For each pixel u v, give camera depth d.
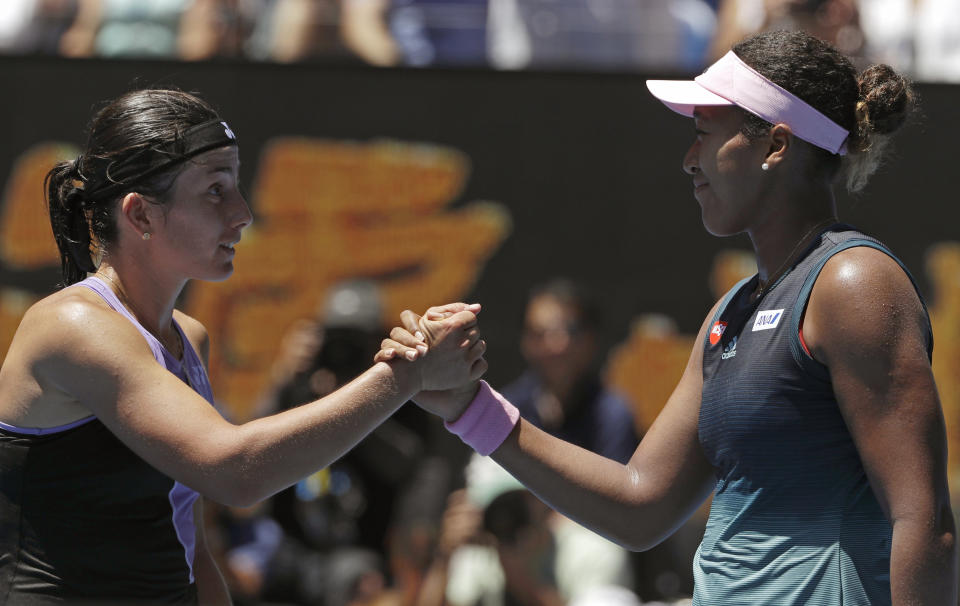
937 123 16.11
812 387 6.51
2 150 15.93
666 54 16.59
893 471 6.17
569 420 15.62
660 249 16.38
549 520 14.92
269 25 16.58
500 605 14.58
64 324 7.01
